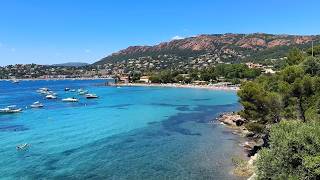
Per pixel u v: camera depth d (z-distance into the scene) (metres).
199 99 187.12
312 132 32.81
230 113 120.88
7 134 93.31
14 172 59.53
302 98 65.25
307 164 30.66
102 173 58.59
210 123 106.69
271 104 69.44
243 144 77.19
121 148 75.88
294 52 131.88
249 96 73.38
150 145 78.25
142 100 186.38
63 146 78.44
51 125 108.19
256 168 37.47
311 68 93.25
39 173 58.94
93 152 72.62
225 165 61.53
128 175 57.31
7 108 147.38
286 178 32.41
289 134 33.62
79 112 140.75
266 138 70.88
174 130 96.25
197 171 58.53
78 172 59.34
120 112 138.38
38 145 79.50
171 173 57.84
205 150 72.69
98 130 98.19
